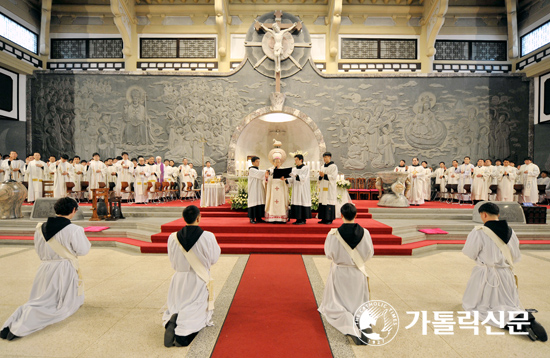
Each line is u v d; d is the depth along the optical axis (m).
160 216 9.39
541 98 14.30
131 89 14.90
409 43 16.64
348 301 3.21
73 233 3.43
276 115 15.75
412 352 2.82
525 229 8.01
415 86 14.90
